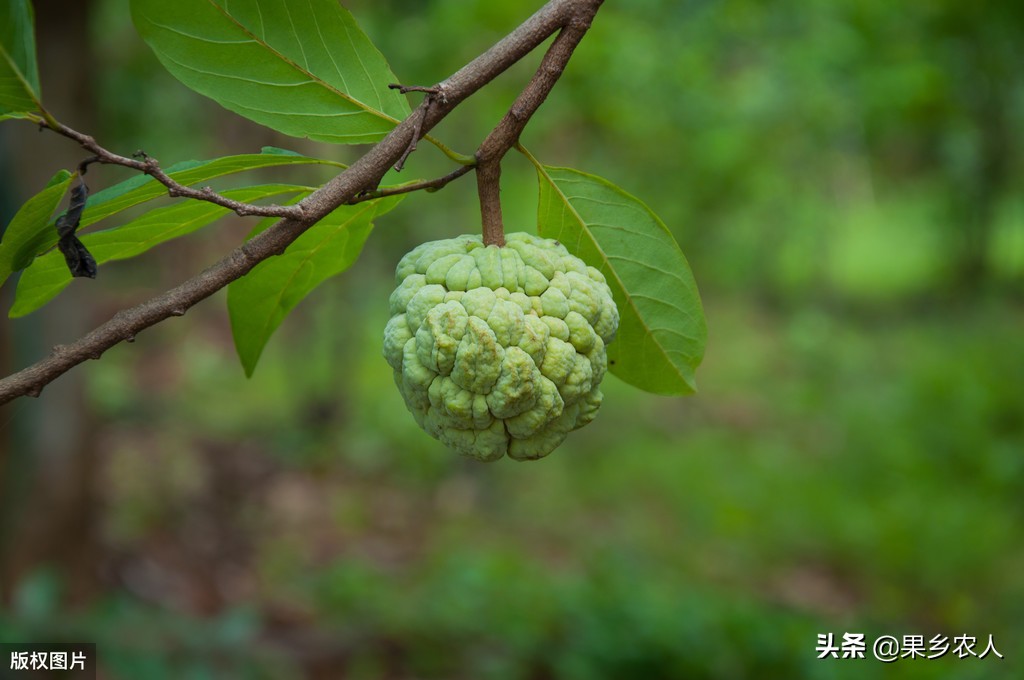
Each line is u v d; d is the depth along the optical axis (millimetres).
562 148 9516
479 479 7832
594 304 1436
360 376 9953
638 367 1789
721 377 11641
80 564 4984
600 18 6555
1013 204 17297
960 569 6324
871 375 11492
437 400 1391
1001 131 13172
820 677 4098
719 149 9867
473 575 5336
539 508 7375
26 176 4199
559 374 1384
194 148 8109
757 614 4906
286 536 6578
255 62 1428
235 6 1386
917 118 10156
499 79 6730
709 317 14891
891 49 8648
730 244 14914
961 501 7512
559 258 1457
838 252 18672
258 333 1780
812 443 9227
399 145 1287
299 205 1230
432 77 6719
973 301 14914
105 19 6539
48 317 4438
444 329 1353
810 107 10766
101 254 1516
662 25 7793
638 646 4500
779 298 15781
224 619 4312
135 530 6215
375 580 5609
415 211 8000
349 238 1661
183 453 7840
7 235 1257
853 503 7535
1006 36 8023
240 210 1173
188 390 9594
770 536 6910
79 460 4945
